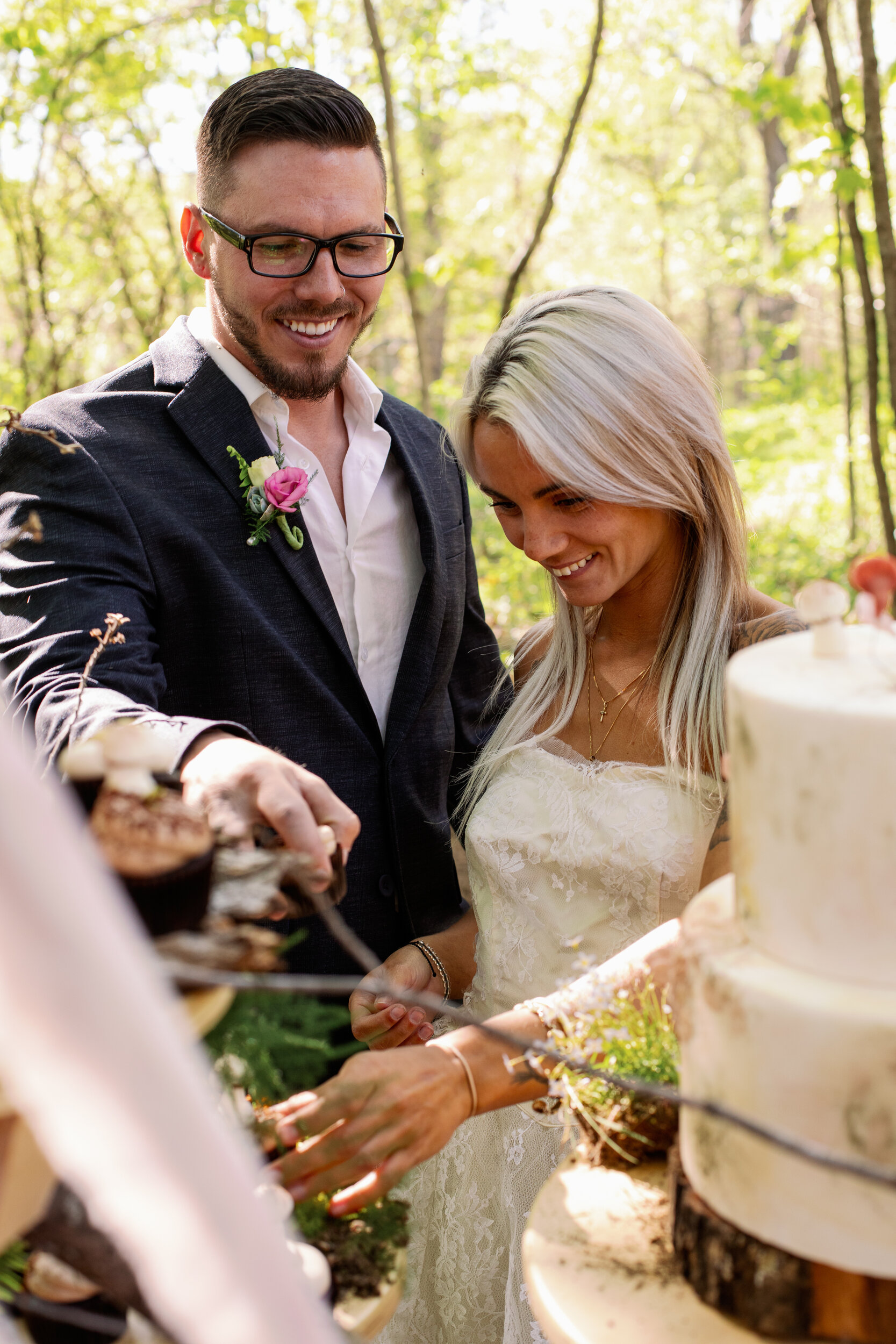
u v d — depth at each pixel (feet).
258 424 7.29
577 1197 3.72
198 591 6.81
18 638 6.18
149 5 24.99
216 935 3.06
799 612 3.29
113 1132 1.81
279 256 6.79
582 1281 3.30
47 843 1.80
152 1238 1.85
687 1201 3.25
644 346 5.91
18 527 6.46
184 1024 2.70
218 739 4.52
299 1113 3.78
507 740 7.06
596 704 6.70
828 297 47.03
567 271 51.34
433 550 7.58
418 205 39.58
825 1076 2.83
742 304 61.05
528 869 6.43
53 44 24.76
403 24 28.27
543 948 6.40
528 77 31.73
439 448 8.16
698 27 39.47
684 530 6.27
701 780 6.09
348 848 4.00
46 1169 2.67
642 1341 3.03
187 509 6.84
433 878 7.57
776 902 3.01
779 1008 2.87
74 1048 1.78
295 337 6.98
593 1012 4.07
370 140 6.98
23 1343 2.96
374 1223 3.68
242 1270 1.86
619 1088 3.74
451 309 38.24
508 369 5.95
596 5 21.45
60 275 26.08
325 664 7.18
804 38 30.30
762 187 53.93
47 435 4.35
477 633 8.34
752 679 3.07
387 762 7.33
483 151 40.98
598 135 35.12
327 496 7.58
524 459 5.99
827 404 40.70
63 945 1.77
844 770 2.79
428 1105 3.87
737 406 52.80
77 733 4.99
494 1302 6.59
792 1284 2.98
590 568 6.17
